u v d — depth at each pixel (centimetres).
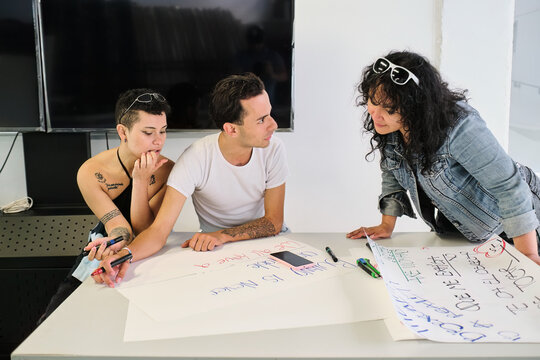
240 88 116
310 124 224
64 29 189
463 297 76
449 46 215
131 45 194
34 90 189
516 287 79
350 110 222
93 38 191
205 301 78
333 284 85
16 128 191
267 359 61
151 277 90
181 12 192
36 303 176
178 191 122
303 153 226
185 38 194
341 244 111
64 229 179
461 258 94
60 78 192
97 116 196
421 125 96
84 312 75
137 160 125
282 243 112
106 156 138
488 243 99
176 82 197
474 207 109
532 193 120
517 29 222
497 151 97
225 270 93
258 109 116
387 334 66
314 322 70
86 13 189
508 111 224
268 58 197
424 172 107
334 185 229
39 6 184
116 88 196
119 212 131
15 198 220
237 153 129
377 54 218
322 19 215
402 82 92
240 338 66
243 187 136
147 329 69
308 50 218
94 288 85
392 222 123
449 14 212
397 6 214
